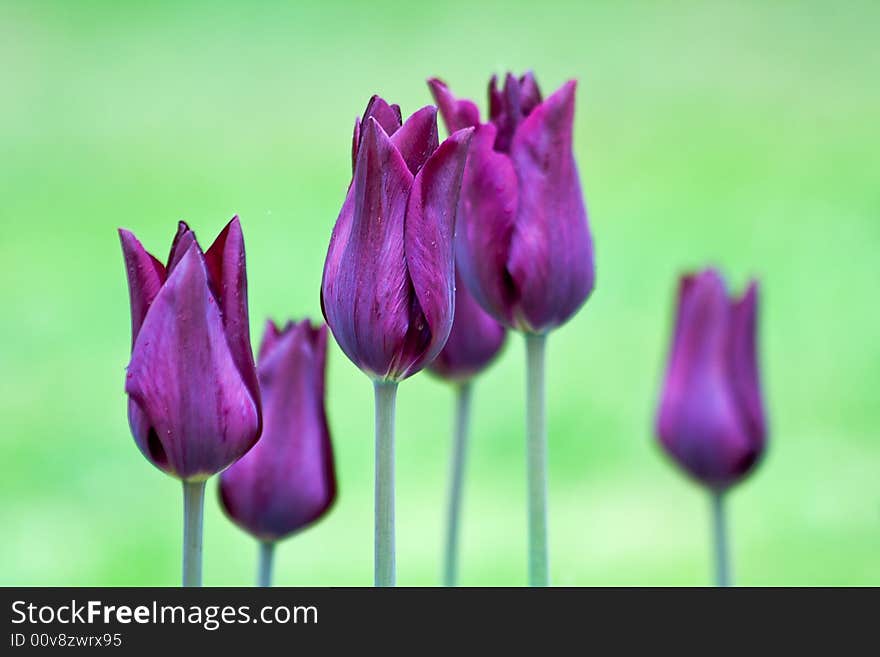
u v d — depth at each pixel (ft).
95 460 25.02
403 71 47.32
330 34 50.21
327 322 7.01
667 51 49.37
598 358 28.50
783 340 30.42
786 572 20.75
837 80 46.65
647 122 43.42
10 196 37.47
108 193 37.55
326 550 21.27
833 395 27.84
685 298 10.77
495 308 7.88
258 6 52.11
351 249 6.81
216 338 6.69
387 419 6.99
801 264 33.45
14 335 29.09
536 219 7.75
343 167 38.93
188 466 6.80
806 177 38.34
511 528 22.35
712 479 10.82
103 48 48.91
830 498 23.52
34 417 26.11
